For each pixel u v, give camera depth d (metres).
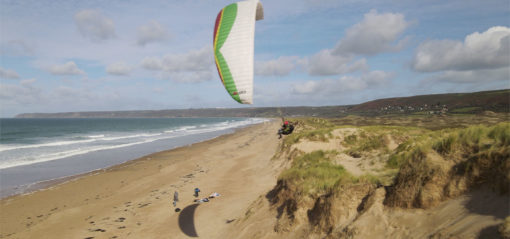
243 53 9.17
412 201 5.29
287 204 8.30
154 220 12.06
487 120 54.00
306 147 20.77
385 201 5.90
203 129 102.56
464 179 4.78
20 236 11.51
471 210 4.19
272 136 49.88
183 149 39.69
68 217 13.39
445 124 47.94
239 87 9.30
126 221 12.27
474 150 5.14
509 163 4.12
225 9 10.11
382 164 11.24
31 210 14.69
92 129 108.75
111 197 16.69
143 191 17.62
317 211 7.14
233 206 12.58
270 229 8.03
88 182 20.61
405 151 11.05
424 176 5.31
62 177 22.41
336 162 13.25
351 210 6.45
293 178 9.58
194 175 21.34
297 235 7.05
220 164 25.42
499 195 4.03
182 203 14.02
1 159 31.55
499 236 3.29
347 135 22.78
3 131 94.50
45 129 108.81
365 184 6.88
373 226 5.39
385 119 74.12
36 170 25.25
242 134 67.06
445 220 4.41
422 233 4.50
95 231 11.38
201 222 11.17
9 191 18.38
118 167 26.42
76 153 36.38
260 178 17.84
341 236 5.74
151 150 39.28
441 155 5.55
